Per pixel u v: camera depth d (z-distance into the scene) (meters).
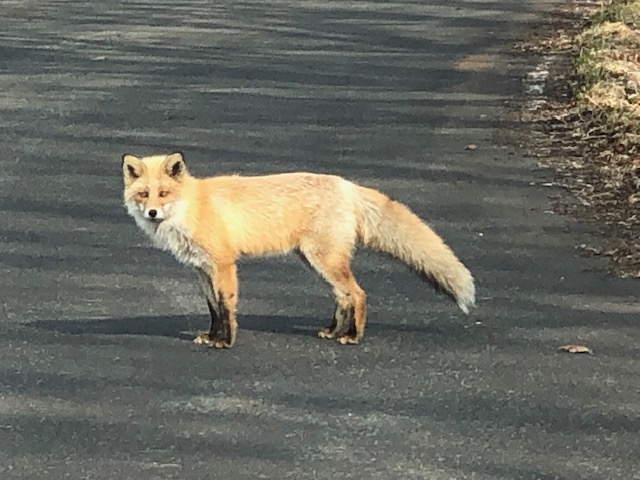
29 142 7.32
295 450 4.65
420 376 5.03
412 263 5.38
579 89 8.18
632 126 7.24
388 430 4.75
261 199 5.25
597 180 6.75
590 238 6.08
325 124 7.68
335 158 7.07
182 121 7.74
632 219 6.27
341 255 5.27
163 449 4.65
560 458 4.63
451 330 5.33
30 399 4.88
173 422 4.77
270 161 7.02
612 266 5.82
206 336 5.25
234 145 7.29
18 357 5.11
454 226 6.20
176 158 5.22
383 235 5.37
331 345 5.23
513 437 4.72
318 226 5.27
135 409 4.84
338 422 4.78
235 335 5.23
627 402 4.90
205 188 5.26
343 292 5.27
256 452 4.64
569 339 5.26
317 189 5.29
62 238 6.05
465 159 7.06
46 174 6.82
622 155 7.01
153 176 5.21
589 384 4.99
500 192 6.60
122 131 7.55
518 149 7.23
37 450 4.63
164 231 5.22
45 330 5.30
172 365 5.09
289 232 5.27
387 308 5.49
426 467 4.59
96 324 5.36
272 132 7.52
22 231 6.12
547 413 4.84
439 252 5.36
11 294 5.56
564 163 6.99
